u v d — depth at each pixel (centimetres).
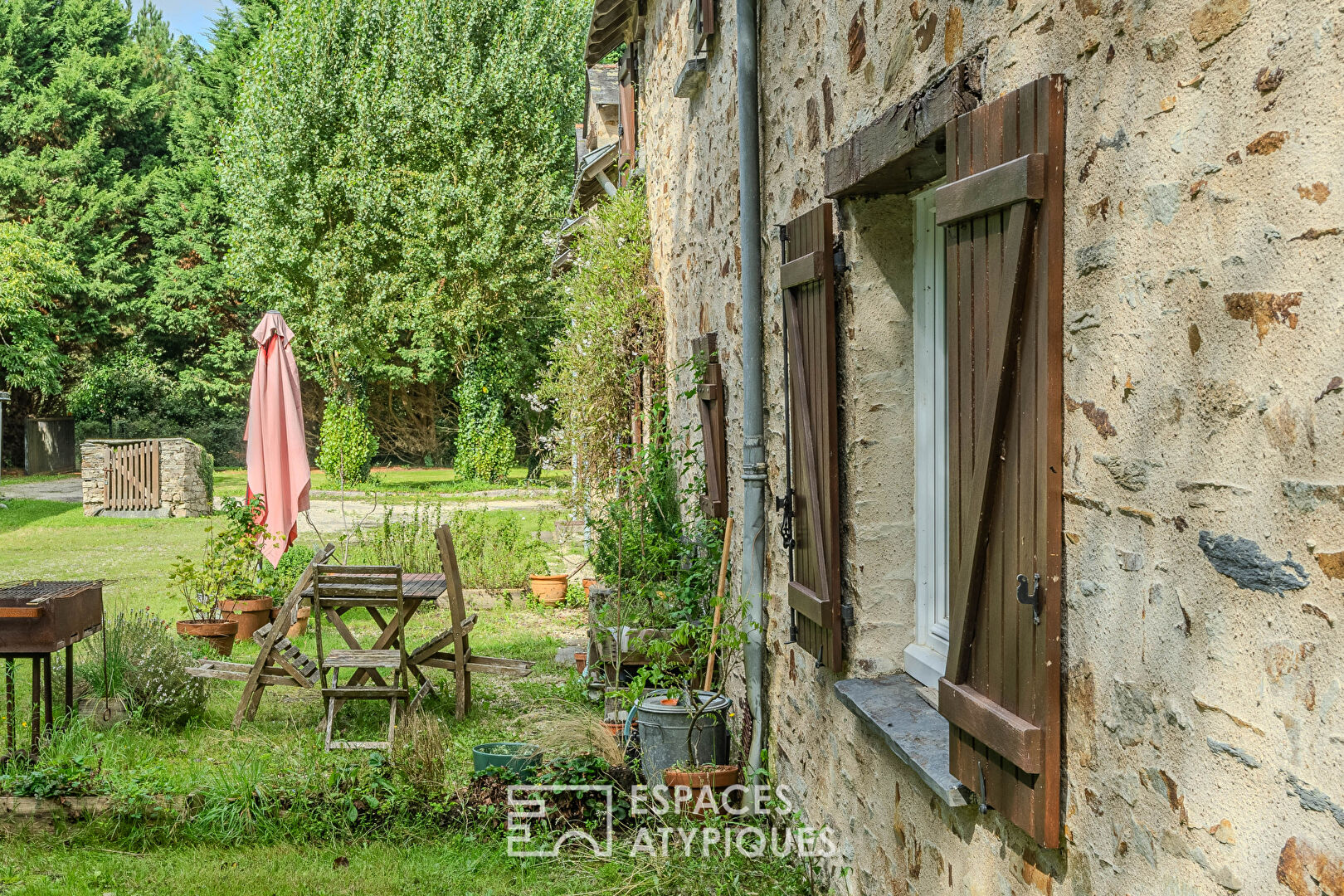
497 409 2448
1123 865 180
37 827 458
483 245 2286
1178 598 165
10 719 512
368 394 2694
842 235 347
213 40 3136
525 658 804
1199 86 159
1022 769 206
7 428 2944
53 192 2938
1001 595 220
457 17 2323
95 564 1258
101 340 3091
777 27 441
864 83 325
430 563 1065
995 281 217
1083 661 193
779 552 454
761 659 484
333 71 2280
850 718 349
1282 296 142
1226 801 154
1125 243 178
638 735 521
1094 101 187
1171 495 166
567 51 2497
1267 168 145
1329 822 133
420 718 562
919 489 335
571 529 1438
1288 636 141
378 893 405
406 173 2277
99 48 3269
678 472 750
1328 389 134
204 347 3222
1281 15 142
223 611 838
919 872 287
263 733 602
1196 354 160
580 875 416
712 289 620
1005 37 225
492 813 464
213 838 455
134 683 604
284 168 2234
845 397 346
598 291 1034
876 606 342
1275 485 144
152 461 1814
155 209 3086
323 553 698
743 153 470
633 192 1005
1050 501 199
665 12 823
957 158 238
